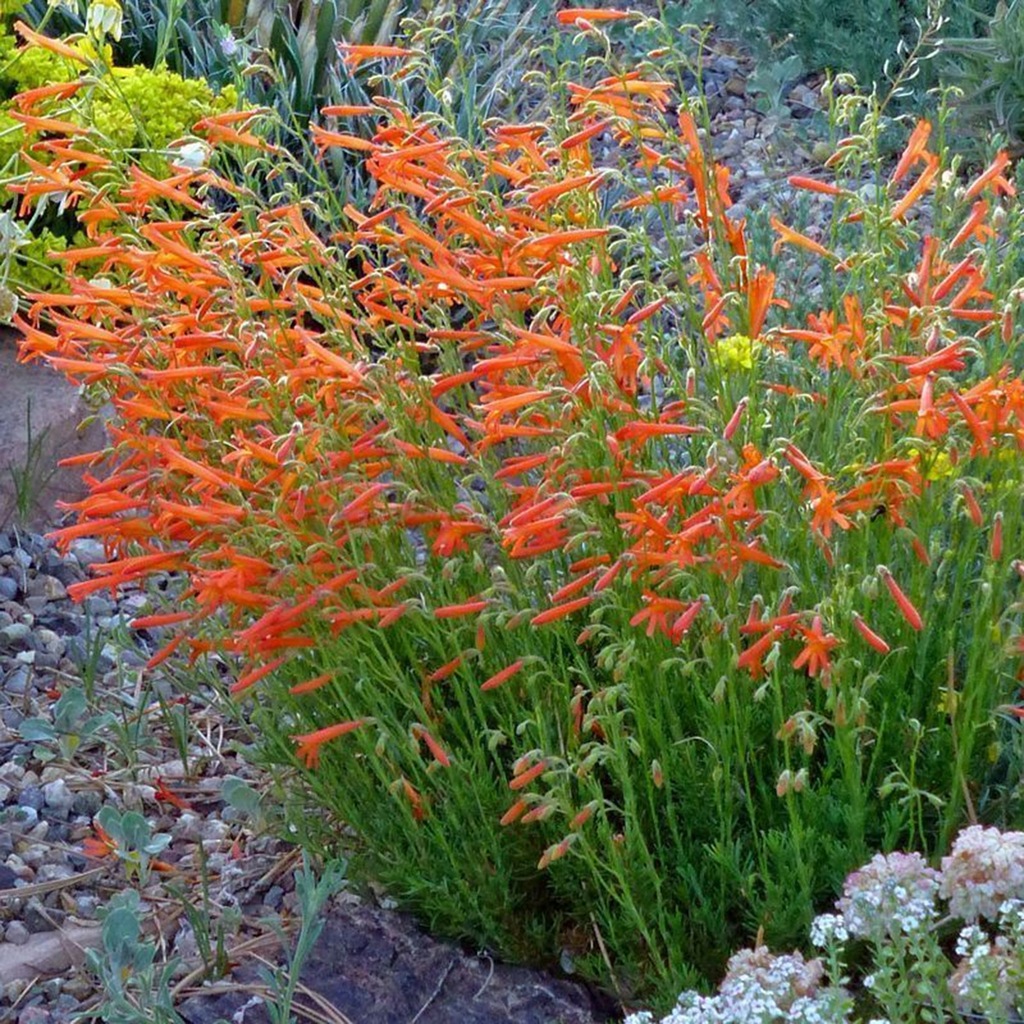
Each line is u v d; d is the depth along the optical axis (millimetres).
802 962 2273
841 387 2793
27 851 3225
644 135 2719
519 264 2725
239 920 2936
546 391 2447
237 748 3076
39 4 5539
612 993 2746
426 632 2648
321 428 2533
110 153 2957
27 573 4133
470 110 5344
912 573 2582
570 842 2379
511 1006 2734
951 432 2592
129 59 5711
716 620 2357
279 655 2818
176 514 2492
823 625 2398
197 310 2902
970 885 2186
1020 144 5547
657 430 2406
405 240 2781
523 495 2678
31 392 4457
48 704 3672
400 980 2807
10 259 3879
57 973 2955
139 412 2727
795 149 5680
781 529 2594
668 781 2539
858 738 2465
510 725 2732
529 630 2705
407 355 2887
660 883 2541
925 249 2691
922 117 5711
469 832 2791
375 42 5758
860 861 2473
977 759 2639
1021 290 2492
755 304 2615
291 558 2650
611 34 6352
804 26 6184
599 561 2596
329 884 2646
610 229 2580
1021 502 2672
